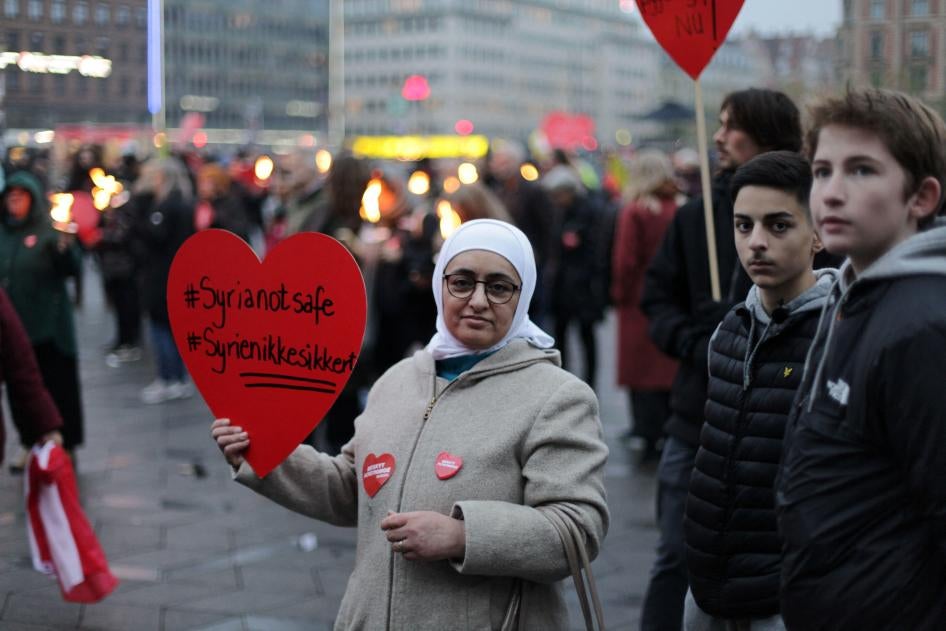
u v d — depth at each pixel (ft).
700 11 12.82
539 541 7.95
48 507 14.17
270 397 8.98
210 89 256.73
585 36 457.68
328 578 16.71
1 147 36.27
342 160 22.36
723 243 12.88
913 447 6.21
